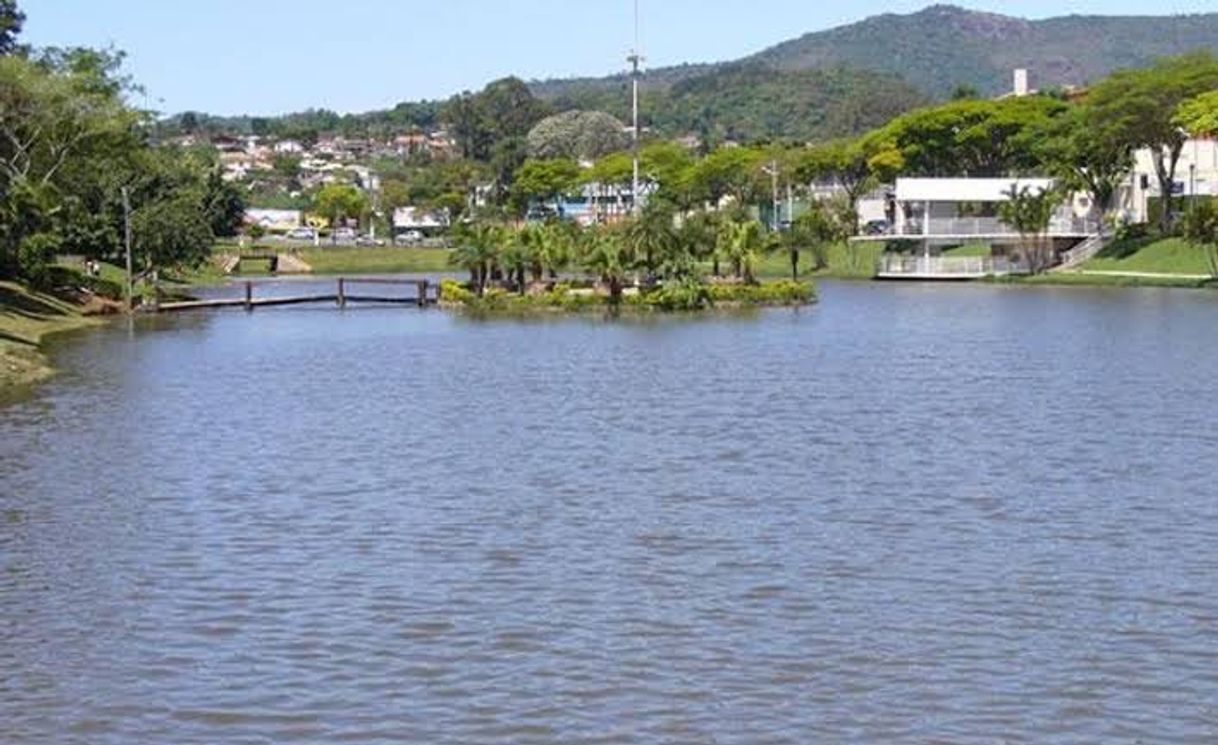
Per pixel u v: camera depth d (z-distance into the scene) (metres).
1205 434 45.16
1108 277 127.62
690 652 24.11
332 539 32.19
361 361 71.62
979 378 61.12
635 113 149.38
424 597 27.41
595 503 35.78
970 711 21.44
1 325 83.69
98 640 25.14
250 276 160.62
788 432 46.75
